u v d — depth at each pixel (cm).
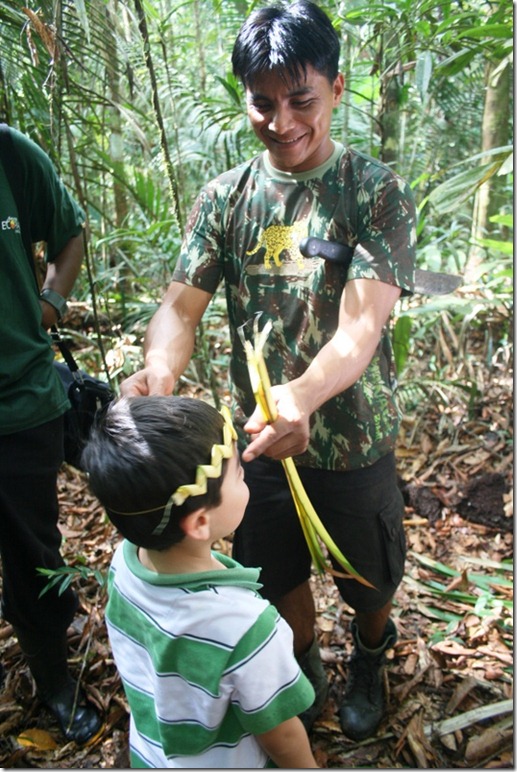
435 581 214
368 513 144
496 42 192
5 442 144
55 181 155
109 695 175
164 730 92
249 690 86
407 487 253
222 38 351
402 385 278
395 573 151
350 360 119
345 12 195
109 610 99
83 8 146
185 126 308
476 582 210
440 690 176
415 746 161
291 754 91
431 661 183
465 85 326
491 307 304
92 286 198
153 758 97
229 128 283
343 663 187
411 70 221
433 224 363
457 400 288
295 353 138
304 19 116
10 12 168
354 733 166
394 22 204
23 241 146
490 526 236
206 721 88
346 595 155
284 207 133
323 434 140
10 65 190
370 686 170
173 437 86
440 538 233
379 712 168
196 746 91
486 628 192
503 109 302
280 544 152
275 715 87
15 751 163
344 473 142
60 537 164
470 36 185
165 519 86
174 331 139
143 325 317
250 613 87
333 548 125
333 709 175
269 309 138
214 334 331
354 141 291
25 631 159
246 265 139
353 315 124
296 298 135
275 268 136
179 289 143
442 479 254
